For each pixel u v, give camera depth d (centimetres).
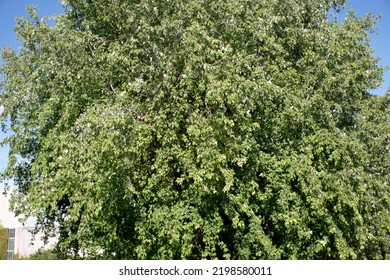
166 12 1096
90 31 1147
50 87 1166
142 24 1091
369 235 1097
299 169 1023
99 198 936
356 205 1030
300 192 1083
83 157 906
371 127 1238
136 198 1009
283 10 1213
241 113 966
